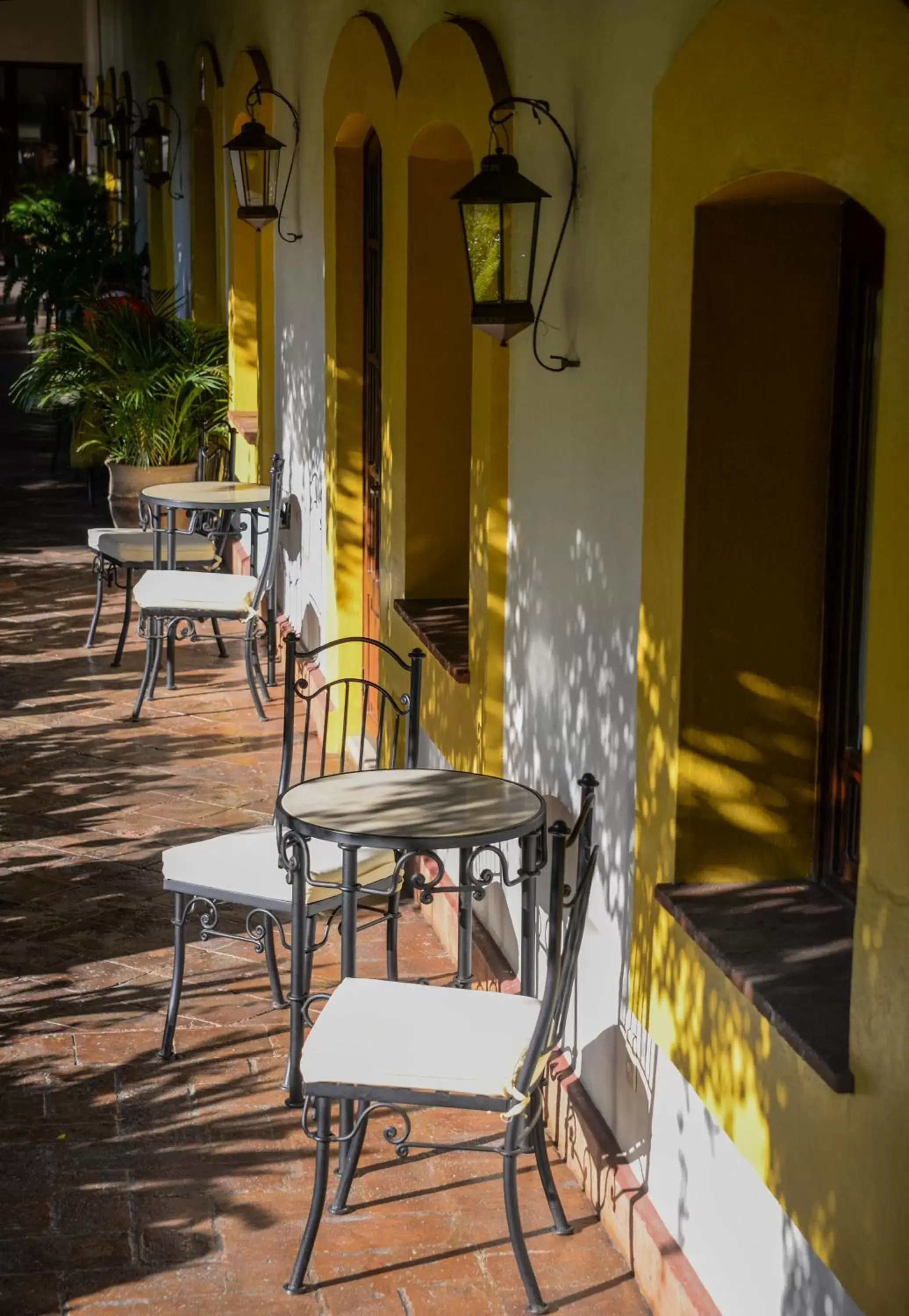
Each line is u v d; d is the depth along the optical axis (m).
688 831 3.63
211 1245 3.95
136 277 15.58
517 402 4.94
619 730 4.06
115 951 5.62
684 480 3.49
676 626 3.57
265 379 9.91
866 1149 2.71
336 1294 3.78
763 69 3.01
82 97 23.91
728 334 3.45
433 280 6.26
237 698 8.70
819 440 3.52
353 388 7.71
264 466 10.00
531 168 4.68
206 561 9.20
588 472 4.25
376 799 4.44
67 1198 4.13
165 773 7.46
